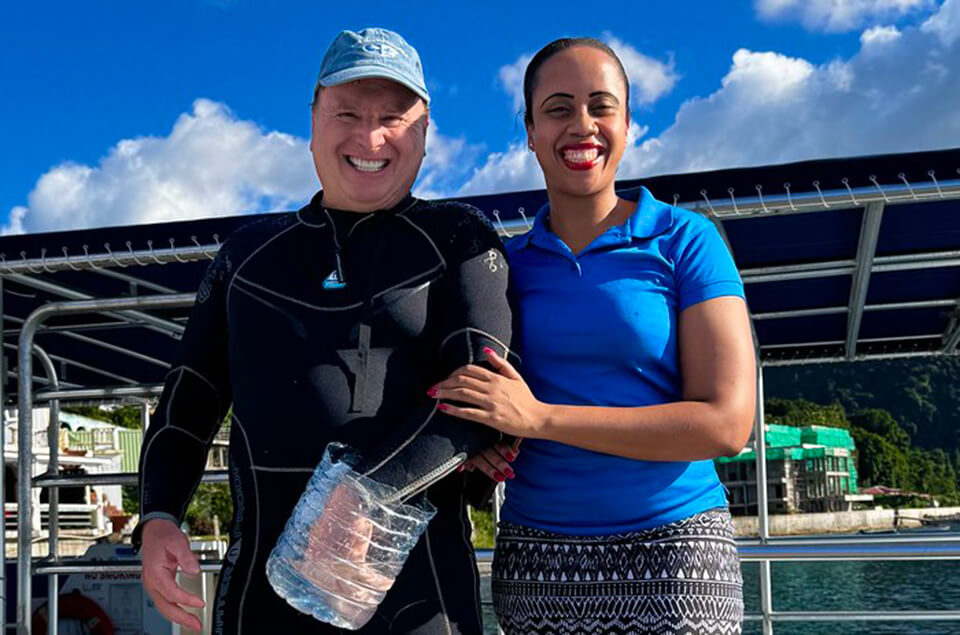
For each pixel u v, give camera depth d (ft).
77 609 16.43
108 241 11.06
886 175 9.64
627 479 6.36
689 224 6.65
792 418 321.52
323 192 6.75
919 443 364.17
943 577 81.82
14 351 18.78
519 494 6.74
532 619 6.51
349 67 6.35
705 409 6.04
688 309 6.39
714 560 6.27
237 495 6.31
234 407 6.44
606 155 6.72
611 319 6.42
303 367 6.14
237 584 6.07
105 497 57.11
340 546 5.38
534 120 6.89
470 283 6.19
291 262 6.45
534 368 6.59
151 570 6.04
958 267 14.51
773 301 16.42
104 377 22.12
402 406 6.08
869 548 10.31
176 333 16.89
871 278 15.15
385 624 5.80
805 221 12.08
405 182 6.61
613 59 6.81
